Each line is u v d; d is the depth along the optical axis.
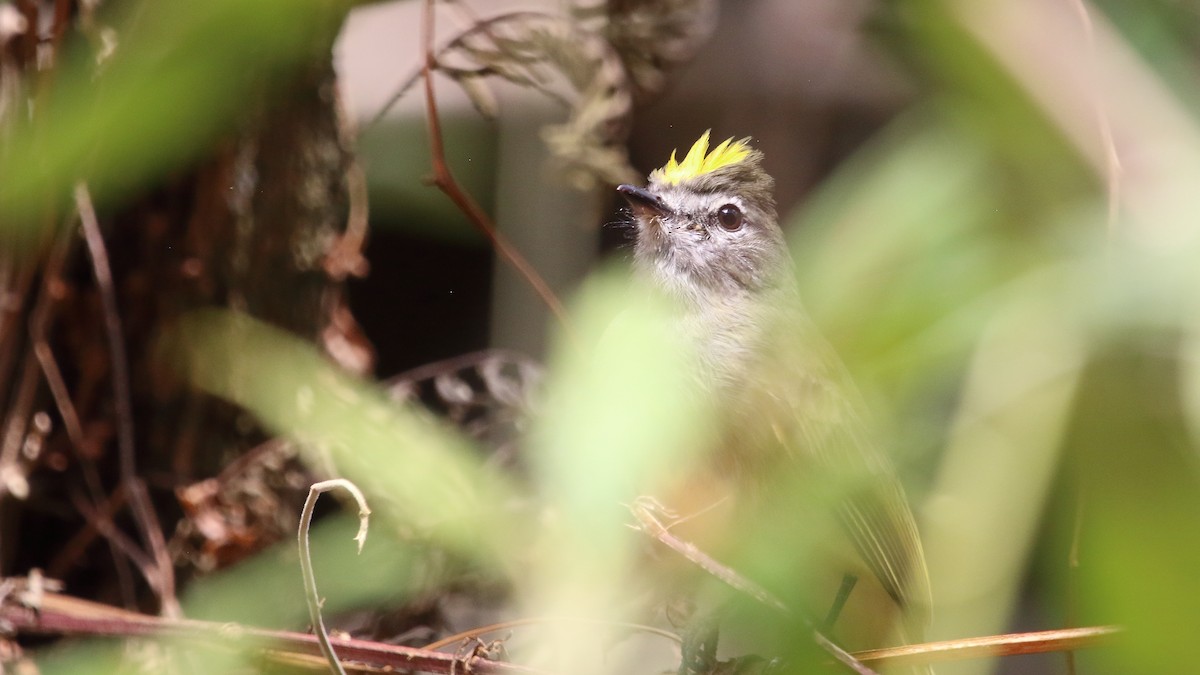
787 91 3.21
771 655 3.02
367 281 3.18
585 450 2.51
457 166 3.14
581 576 2.97
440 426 3.07
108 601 3.07
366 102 3.13
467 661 3.00
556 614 2.98
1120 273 2.36
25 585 3.04
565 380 2.83
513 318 3.14
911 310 2.65
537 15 3.07
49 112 2.78
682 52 3.09
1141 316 2.31
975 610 2.70
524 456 3.06
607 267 3.13
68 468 3.07
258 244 3.07
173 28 2.40
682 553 2.98
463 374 3.17
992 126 2.83
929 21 2.86
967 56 2.82
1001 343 2.55
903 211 2.85
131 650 3.05
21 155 2.49
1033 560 2.97
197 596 3.06
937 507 2.78
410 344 3.18
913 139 2.98
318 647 3.00
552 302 3.05
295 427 3.04
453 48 3.06
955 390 2.81
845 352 2.68
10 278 3.05
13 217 2.93
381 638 3.06
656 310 3.08
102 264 3.06
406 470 3.00
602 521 2.70
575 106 3.08
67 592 3.07
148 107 2.44
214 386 3.07
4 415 3.06
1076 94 2.74
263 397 3.05
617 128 3.08
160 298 3.07
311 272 3.08
